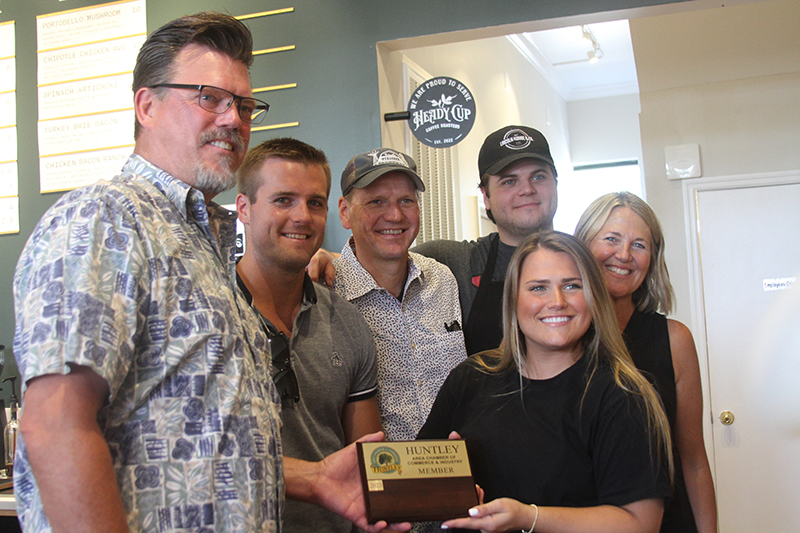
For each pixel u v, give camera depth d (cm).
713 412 389
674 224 401
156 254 103
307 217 167
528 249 157
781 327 384
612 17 288
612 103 827
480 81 524
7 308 325
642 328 180
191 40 119
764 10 381
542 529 135
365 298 201
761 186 389
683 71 399
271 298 172
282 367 160
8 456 273
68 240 95
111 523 89
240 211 179
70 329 90
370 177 192
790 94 385
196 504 100
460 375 172
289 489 143
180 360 102
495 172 216
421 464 146
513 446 149
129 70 321
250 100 125
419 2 299
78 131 324
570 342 150
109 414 98
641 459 138
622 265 176
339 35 306
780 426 380
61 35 330
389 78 316
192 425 102
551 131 748
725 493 383
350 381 179
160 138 118
